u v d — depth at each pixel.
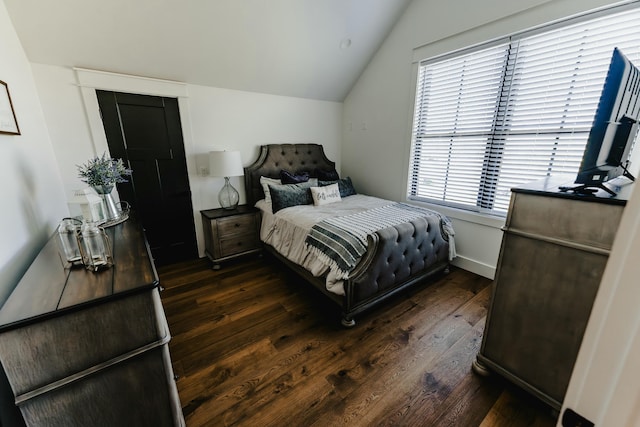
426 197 3.13
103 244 1.08
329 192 3.03
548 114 2.13
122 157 2.49
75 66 2.15
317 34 2.69
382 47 3.20
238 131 3.11
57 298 0.82
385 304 2.22
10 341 0.72
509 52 2.26
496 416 1.30
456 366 1.60
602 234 1.04
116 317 0.85
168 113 2.64
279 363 1.61
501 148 2.44
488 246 2.62
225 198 2.99
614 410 0.35
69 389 0.82
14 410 0.96
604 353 0.35
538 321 1.27
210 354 1.68
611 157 1.15
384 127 3.39
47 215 1.72
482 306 2.19
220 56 2.55
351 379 1.50
